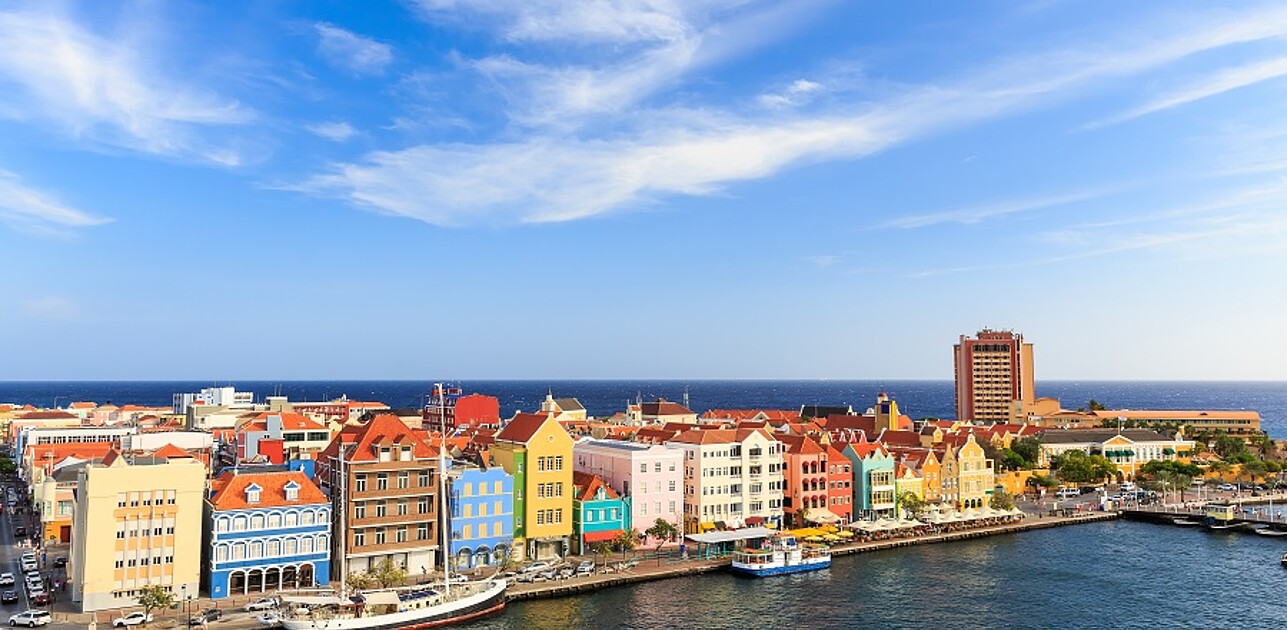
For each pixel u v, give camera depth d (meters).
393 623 119.06
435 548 146.50
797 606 134.88
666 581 149.62
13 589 133.38
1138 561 168.75
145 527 125.88
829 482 196.25
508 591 135.88
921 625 126.25
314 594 127.25
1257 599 140.62
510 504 155.50
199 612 121.31
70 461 189.00
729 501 183.00
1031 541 189.62
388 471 142.50
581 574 147.88
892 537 187.12
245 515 131.62
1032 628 125.38
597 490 164.75
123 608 122.94
